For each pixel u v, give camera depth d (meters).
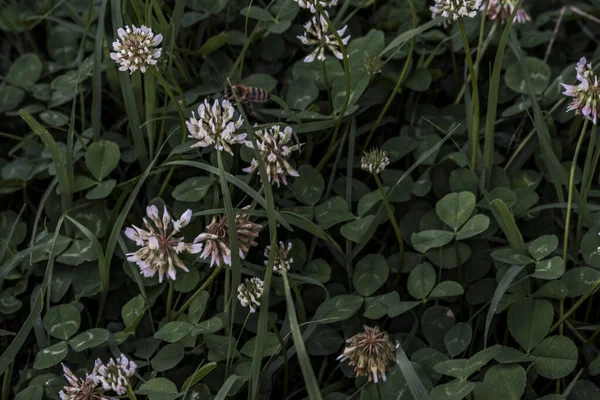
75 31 0.72
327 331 0.62
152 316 0.64
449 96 0.71
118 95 0.70
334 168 0.67
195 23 0.72
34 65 0.72
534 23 0.73
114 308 0.65
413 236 0.63
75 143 0.68
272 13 0.71
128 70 0.66
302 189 0.65
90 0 0.71
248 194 0.62
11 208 0.69
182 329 0.61
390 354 0.57
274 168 0.61
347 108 0.67
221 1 0.71
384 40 0.71
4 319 0.65
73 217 0.66
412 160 0.68
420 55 0.71
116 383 0.57
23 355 0.65
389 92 0.70
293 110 0.67
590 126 0.68
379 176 0.67
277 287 0.63
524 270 0.62
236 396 0.61
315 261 0.64
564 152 0.68
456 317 0.63
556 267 0.60
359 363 0.57
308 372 0.54
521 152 0.68
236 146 0.66
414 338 0.62
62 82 0.70
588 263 0.61
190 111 0.67
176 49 0.69
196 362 0.62
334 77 0.69
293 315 0.55
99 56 0.66
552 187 0.67
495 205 0.62
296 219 0.62
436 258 0.64
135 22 0.69
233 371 0.61
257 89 0.66
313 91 0.68
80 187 0.66
